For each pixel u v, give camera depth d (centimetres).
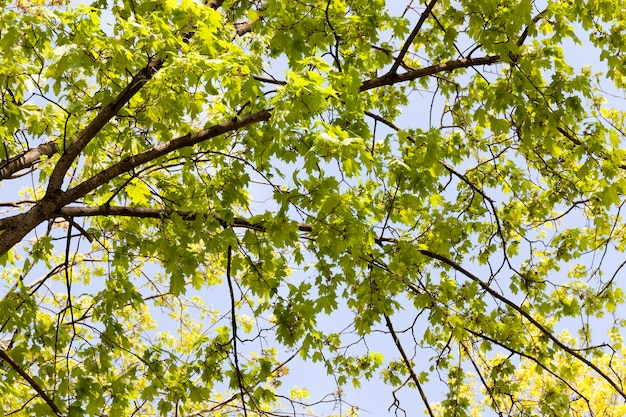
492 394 615
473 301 576
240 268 537
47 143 542
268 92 500
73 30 407
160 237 520
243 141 526
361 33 534
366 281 554
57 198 425
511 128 602
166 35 408
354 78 467
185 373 563
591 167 564
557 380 677
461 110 677
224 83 450
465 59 564
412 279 553
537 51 530
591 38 586
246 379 564
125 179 559
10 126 445
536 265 680
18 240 402
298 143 430
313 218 474
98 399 506
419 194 489
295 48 508
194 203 543
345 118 506
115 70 471
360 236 479
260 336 541
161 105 459
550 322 701
